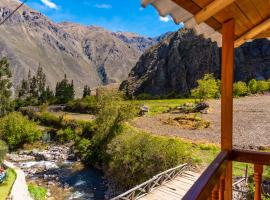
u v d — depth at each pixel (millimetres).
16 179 24625
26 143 42500
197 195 1965
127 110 33406
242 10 3564
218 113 45656
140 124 42156
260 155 3594
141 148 23891
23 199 20547
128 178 23703
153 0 2740
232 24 3666
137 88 137500
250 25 4246
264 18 4125
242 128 35562
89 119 50844
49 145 42531
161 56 146750
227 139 3670
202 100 55969
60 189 25188
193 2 2938
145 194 15117
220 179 3160
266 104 49500
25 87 134250
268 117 40250
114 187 24422
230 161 3688
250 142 29094
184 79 120062
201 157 25453
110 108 33719
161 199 14484
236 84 63969
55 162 33844
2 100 81625
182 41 128875
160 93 125438
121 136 26781
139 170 23141
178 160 21984
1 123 41969
